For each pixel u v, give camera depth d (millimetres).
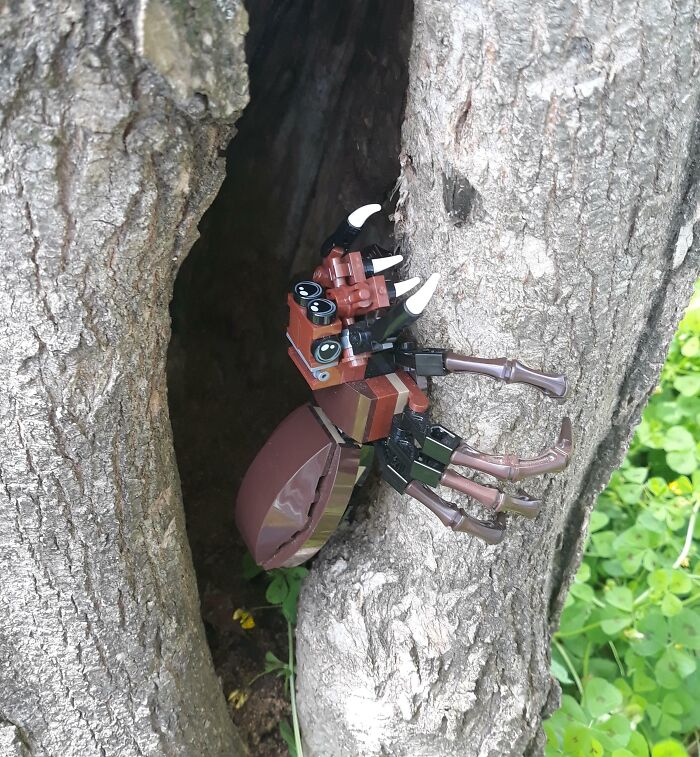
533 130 1012
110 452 1134
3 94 833
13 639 1279
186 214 1033
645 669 2383
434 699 1531
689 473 2717
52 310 979
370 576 1536
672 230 1254
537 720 1701
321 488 1381
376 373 1218
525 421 1280
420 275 1241
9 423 1053
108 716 1407
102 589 1264
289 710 1878
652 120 1033
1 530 1149
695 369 2809
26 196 896
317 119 1698
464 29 978
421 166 1141
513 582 1525
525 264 1126
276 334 2051
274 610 2025
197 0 824
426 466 1183
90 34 822
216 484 2170
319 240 1865
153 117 895
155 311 1089
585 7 939
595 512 2566
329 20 1550
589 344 1230
